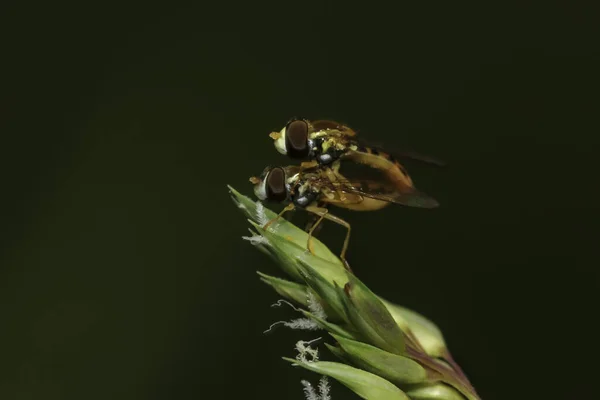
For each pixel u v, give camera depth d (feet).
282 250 0.27
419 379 0.26
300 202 0.29
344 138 0.29
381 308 0.26
